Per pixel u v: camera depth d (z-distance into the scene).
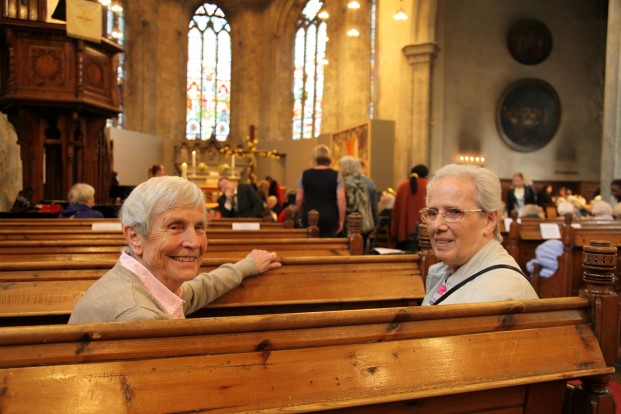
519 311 1.66
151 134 25.36
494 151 17.64
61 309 2.42
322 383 1.34
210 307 2.49
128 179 22.27
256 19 27.75
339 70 23.11
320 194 6.27
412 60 16.23
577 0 18.73
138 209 1.82
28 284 2.46
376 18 18.61
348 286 2.82
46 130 10.06
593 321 1.72
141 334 1.26
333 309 2.79
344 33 22.62
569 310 1.73
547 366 1.59
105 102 9.91
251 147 23.77
